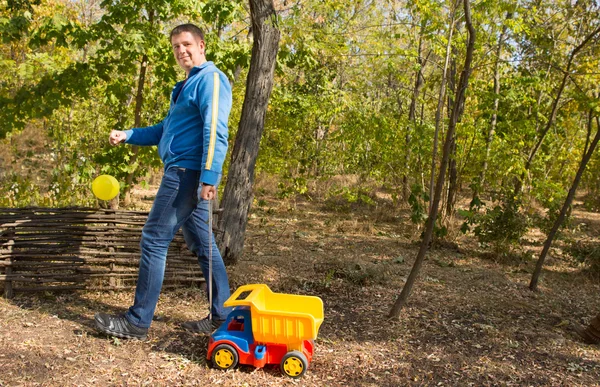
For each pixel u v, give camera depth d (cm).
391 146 998
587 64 868
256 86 603
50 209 478
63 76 754
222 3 738
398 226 1014
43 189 903
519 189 1009
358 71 1359
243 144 607
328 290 560
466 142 905
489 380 359
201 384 327
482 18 763
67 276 468
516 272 738
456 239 901
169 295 488
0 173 899
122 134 409
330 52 1007
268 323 342
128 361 349
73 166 816
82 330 390
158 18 824
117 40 723
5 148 1200
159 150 392
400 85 1351
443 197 927
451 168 920
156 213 377
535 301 592
